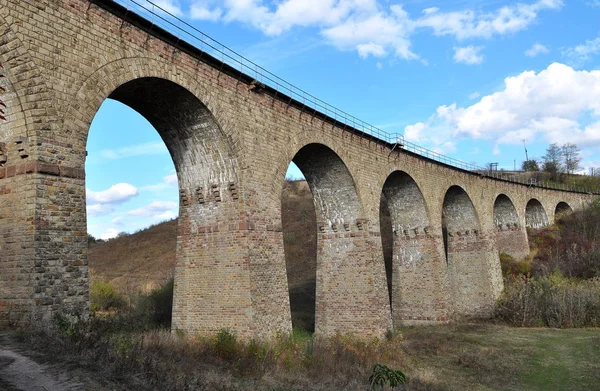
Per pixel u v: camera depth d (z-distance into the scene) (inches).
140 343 553.3
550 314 1359.5
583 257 1691.7
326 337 1011.3
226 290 775.7
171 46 685.3
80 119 548.7
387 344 962.1
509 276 1749.5
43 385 344.2
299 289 1889.8
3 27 486.3
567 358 917.2
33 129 497.4
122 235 3206.2
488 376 783.7
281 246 850.8
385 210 2524.6
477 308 1551.4
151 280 2085.4
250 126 821.9
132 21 627.8
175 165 842.2
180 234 836.6
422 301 1337.4
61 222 509.0
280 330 801.6
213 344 670.5
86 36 568.4
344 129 1077.1
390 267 1865.2
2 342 430.3
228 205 794.8
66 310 501.4
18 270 486.3
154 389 394.0
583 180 3713.1
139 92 701.3
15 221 496.1
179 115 764.0
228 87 787.4
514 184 1975.9
